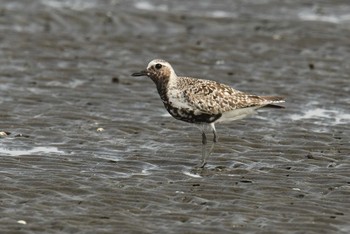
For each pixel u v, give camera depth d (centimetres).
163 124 2030
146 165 1739
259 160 1773
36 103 2167
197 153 1819
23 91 2269
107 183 1609
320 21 3123
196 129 1989
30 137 1909
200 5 3394
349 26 3073
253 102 1770
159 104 2202
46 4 3269
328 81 2422
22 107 2128
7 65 2512
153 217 1430
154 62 1755
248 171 1702
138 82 2402
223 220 1421
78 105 2164
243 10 3319
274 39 2889
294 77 2461
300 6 3384
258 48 2788
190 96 1730
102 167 1712
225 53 2716
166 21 3100
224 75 2478
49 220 1403
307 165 1734
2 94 2233
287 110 2152
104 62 2598
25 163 1719
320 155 1800
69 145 1861
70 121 2036
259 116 2098
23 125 1988
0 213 1430
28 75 2425
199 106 1731
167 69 1753
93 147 1848
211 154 1816
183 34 2966
